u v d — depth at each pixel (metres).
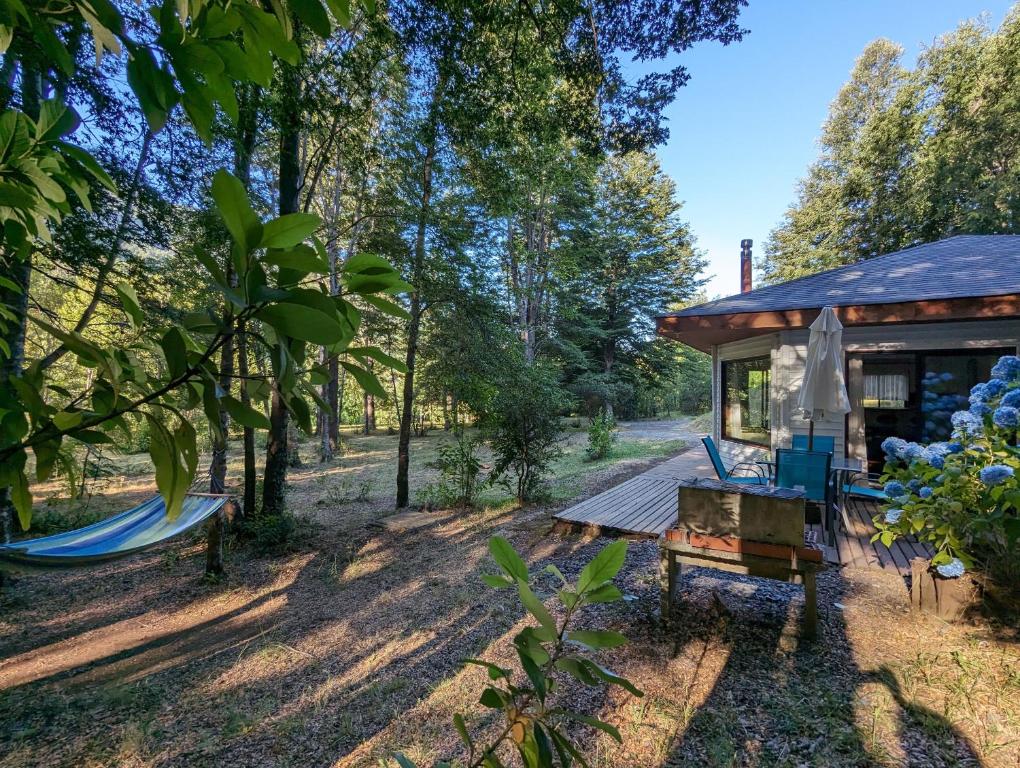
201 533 7.03
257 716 2.75
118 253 4.34
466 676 2.92
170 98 0.58
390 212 7.34
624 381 23.50
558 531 5.59
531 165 9.57
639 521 5.45
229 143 4.98
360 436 20.47
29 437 0.59
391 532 6.61
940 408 5.93
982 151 14.55
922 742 2.06
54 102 0.72
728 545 2.96
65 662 3.75
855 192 18.14
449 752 2.29
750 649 2.82
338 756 2.35
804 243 22.48
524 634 0.69
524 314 16.17
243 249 0.47
